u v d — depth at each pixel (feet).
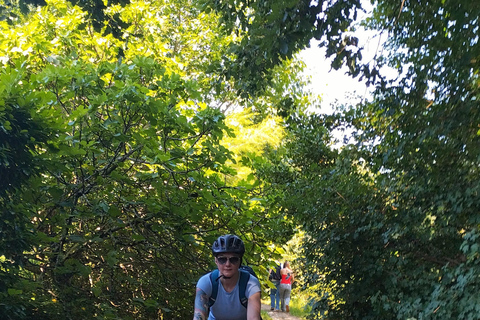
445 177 16.67
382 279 19.72
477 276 14.33
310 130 24.17
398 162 18.74
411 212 17.84
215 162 22.75
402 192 18.57
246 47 23.20
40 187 20.10
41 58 28.37
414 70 18.16
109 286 24.47
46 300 20.99
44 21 29.43
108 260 22.00
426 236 17.52
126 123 22.41
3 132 17.08
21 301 18.60
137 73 23.94
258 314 10.44
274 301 49.67
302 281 25.89
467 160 16.17
